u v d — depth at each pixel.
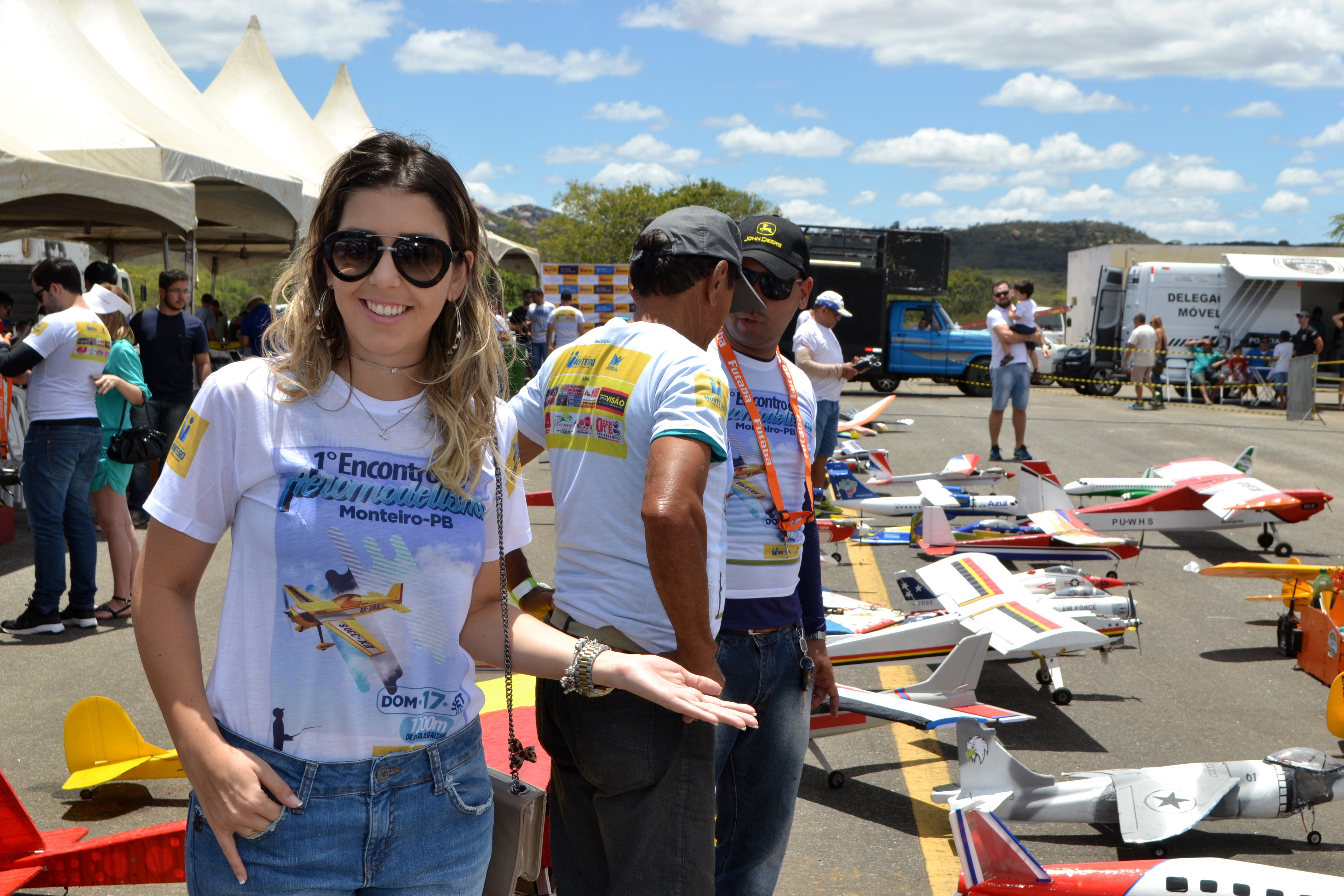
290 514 1.43
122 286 17.61
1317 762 3.60
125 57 13.05
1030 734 4.72
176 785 4.02
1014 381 12.82
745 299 2.44
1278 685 5.43
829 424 8.49
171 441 7.50
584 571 2.06
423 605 1.48
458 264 1.52
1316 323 24.42
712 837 2.00
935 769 4.36
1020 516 8.34
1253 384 22.78
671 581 1.81
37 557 5.88
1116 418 18.94
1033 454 13.91
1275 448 14.97
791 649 2.44
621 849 1.98
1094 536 7.27
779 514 2.42
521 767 2.26
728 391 2.00
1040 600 5.19
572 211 56.41
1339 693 4.29
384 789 1.46
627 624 2.00
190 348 8.21
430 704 1.50
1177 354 23.66
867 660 4.86
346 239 1.43
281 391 1.44
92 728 3.82
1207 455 14.07
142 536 8.19
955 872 3.49
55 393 5.73
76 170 7.97
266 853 1.42
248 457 1.44
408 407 1.51
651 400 1.98
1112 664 5.72
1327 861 3.57
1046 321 33.50
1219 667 5.71
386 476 1.47
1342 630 5.34
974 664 4.44
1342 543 8.84
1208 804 3.47
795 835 3.76
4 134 7.95
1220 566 5.85
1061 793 3.63
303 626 1.43
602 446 2.03
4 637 5.85
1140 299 24.25
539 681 2.14
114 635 5.94
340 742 1.44
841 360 8.55
